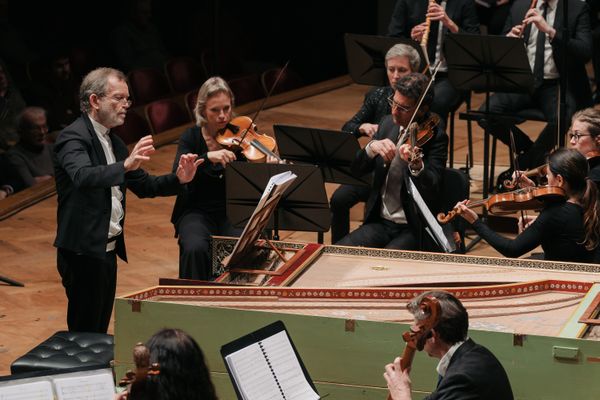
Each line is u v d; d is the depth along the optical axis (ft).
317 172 40.86
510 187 46.68
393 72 52.08
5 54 90.43
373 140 47.67
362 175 46.34
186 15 111.86
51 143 74.79
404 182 45.27
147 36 95.96
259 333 30.40
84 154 39.93
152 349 25.02
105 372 32.55
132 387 24.34
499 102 60.80
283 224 42.42
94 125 41.16
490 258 40.22
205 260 44.04
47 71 83.61
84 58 92.48
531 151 58.34
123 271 52.24
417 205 41.91
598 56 77.51
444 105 61.00
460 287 36.35
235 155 47.16
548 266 39.65
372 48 56.54
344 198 51.75
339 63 112.27
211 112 46.60
